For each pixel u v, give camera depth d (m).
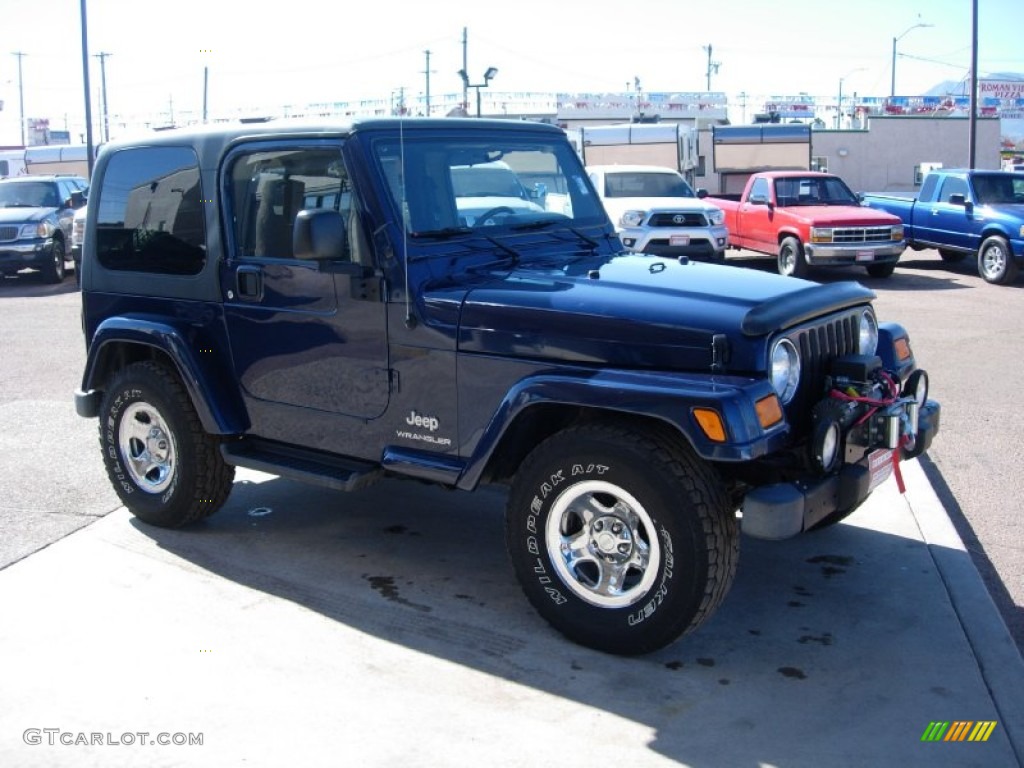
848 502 3.98
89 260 5.48
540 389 3.87
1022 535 5.33
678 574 3.68
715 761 3.29
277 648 4.07
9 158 35.59
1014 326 11.73
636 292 4.03
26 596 4.56
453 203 4.59
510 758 3.31
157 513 5.29
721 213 15.53
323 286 4.51
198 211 4.95
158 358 5.34
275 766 3.28
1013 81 72.75
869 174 41.25
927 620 4.27
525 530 4.06
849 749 3.35
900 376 4.61
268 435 4.93
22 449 7.00
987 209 16.00
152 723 3.54
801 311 3.93
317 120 4.58
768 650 4.02
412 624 4.28
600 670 3.87
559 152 5.25
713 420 3.51
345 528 5.41
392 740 3.42
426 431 4.33
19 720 3.57
